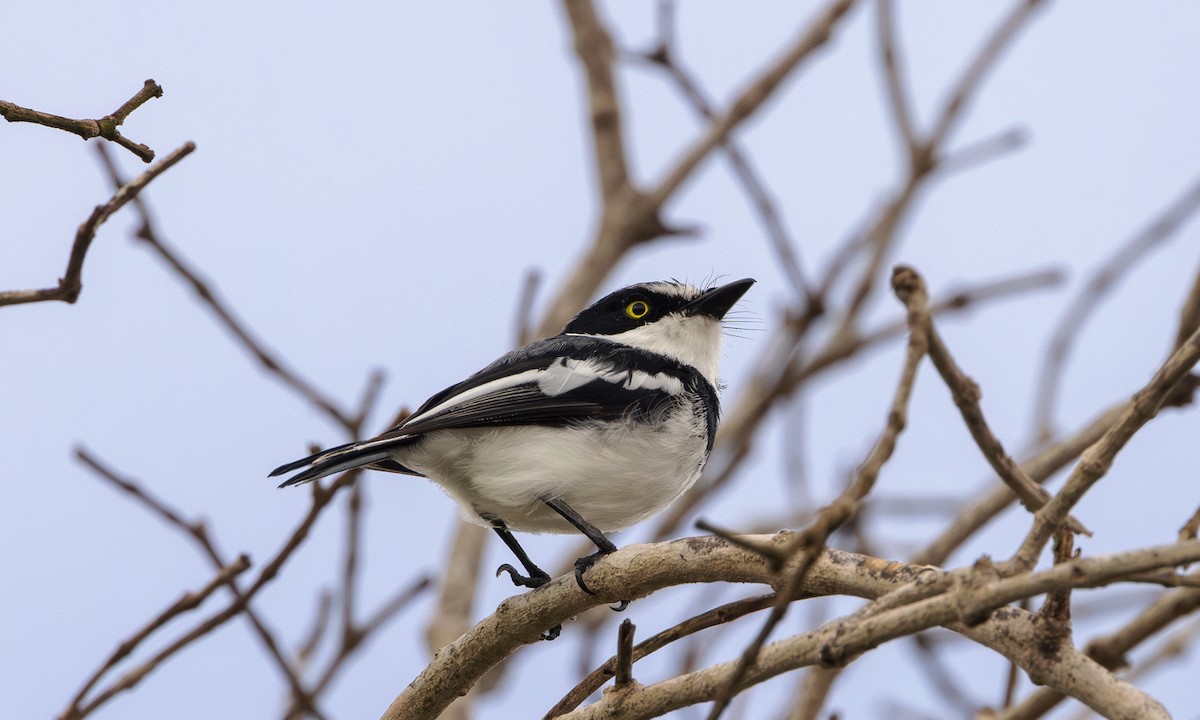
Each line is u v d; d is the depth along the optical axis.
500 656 8.69
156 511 10.45
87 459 10.35
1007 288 13.24
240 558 9.59
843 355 13.74
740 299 12.34
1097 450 6.11
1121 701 6.08
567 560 13.95
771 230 13.69
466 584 13.52
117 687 9.27
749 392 14.21
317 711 10.54
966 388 6.89
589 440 10.59
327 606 12.28
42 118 7.17
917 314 6.34
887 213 13.62
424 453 10.64
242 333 11.57
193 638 9.49
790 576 7.36
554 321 14.47
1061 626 6.35
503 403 10.59
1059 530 6.52
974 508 11.10
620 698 7.29
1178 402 10.06
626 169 15.17
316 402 11.51
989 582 5.82
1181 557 5.39
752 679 6.71
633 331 12.05
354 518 11.30
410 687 8.97
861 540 12.73
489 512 10.98
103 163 9.66
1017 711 9.30
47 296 7.67
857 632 6.17
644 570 8.03
